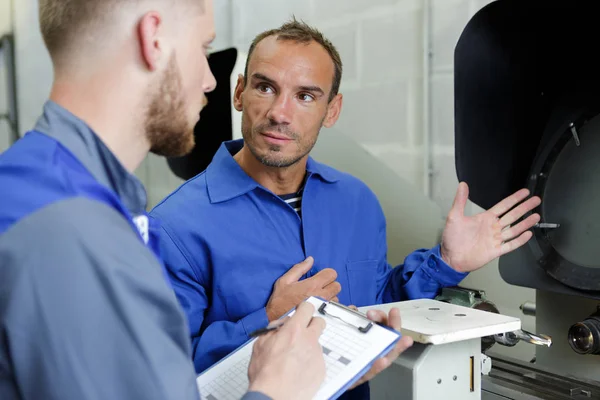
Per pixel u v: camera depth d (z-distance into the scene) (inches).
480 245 48.3
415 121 73.2
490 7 46.3
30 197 21.5
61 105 25.1
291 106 44.4
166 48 25.6
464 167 49.3
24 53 110.6
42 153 23.2
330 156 75.3
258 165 48.0
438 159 70.7
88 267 20.9
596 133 44.6
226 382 33.4
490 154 51.4
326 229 50.9
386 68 76.1
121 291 21.2
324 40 47.7
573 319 45.5
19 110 113.0
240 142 53.4
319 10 84.5
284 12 89.8
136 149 26.7
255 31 95.6
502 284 61.0
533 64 50.6
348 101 81.9
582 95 46.5
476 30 47.6
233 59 63.9
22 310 20.2
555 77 49.0
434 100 70.6
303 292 42.9
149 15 24.7
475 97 49.5
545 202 47.9
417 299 46.8
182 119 27.2
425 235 69.3
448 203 70.1
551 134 48.8
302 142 45.5
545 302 47.6
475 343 38.2
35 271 20.4
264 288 46.3
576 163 45.7
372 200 56.0
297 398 26.6
